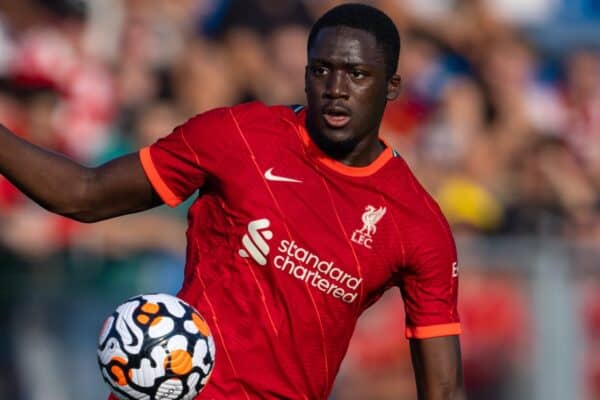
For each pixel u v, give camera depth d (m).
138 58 32.91
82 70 31.30
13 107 29.97
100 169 15.73
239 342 15.80
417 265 16.25
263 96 33.81
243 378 15.91
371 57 15.55
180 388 14.91
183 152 15.87
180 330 14.85
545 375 29.25
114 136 30.89
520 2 40.78
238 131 15.88
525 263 29.12
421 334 16.61
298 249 15.71
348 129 15.60
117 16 33.12
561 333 29.38
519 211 33.88
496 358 28.78
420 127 34.81
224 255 15.88
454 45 37.50
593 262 29.70
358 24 15.67
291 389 16.19
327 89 15.50
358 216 15.88
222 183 15.82
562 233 33.75
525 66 38.69
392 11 37.09
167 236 28.28
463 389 16.98
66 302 27.23
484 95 37.03
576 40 40.56
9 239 27.30
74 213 15.62
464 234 32.72
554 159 36.19
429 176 33.22
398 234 16.05
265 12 34.62
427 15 38.06
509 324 28.92
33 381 26.91
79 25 32.38
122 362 14.76
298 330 15.91
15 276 27.14
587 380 29.66
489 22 39.09
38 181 15.30
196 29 34.50
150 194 15.94
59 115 30.47
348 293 15.98
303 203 15.76
